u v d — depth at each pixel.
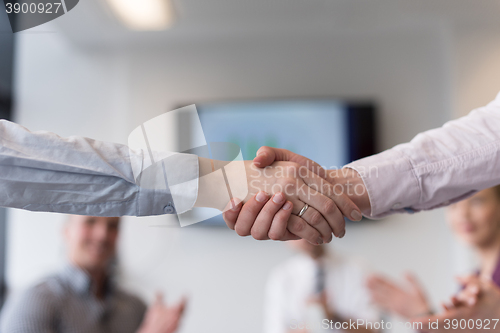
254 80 2.18
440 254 2.06
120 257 1.95
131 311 1.46
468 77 2.05
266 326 2.05
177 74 2.20
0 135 0.62
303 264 1.91
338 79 2.17
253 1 1.90
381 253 2.07
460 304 1.04
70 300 1.29
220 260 2.10
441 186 0.75
